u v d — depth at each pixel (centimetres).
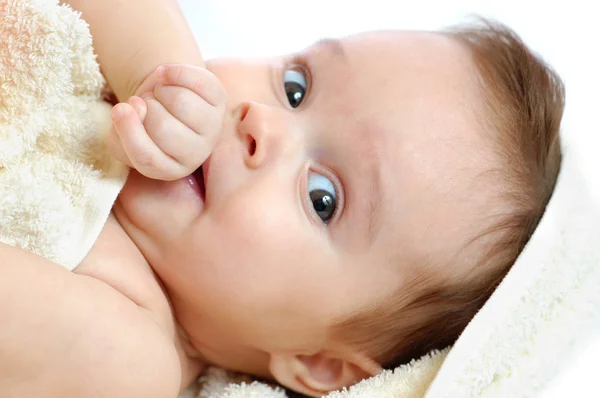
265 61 108
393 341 105
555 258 99
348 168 97
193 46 100
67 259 82
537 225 103
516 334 96
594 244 100
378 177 97
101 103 95
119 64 95
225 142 95
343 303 99
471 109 103
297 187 96
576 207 103
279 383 112
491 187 102
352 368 107
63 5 89
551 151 111
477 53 110
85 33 89
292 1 168
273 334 101
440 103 102
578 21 152
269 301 96
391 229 98
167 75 86
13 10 85
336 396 101
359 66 103
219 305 96
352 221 97
